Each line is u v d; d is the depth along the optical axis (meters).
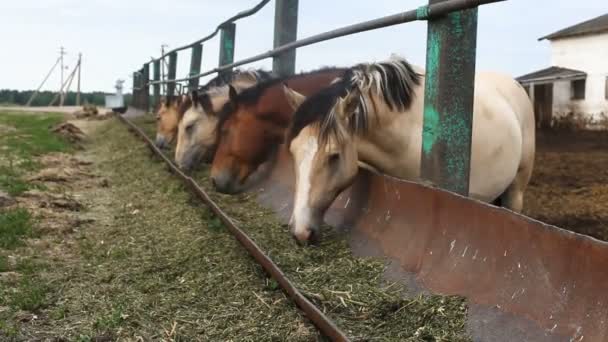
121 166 9.15
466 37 3.47
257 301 3.19
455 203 3.04
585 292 2.13
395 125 3.96
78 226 5.16
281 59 6.29
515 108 4.93
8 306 3.23
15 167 8.19
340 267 3.53
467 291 2.72
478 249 2.79
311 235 3.50
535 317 2.29
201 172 8.05
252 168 5.47
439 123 3.52
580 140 20.19
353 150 3.70
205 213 5.21
